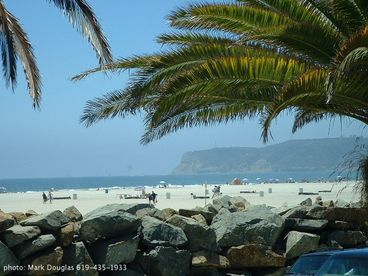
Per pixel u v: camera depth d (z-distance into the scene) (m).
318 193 78.81
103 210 10.20
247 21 10.88
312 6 10.48
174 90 9.84
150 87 10.05
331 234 11.23
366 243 10.27
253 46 10.28
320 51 10.36
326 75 9.07
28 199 83.19
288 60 9.86
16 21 12.93
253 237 10.38
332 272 6.75
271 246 10.48
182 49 10.24
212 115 11.29
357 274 6.52
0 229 8.63
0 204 65.44
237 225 10.41
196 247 9.95
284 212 11.63
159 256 9.40
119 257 9.17
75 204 64.06
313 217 11.26
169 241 9.67
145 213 10.50
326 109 10.76
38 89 13.59
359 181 11.12
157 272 9.39
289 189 109.56
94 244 9.29
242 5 10.84
